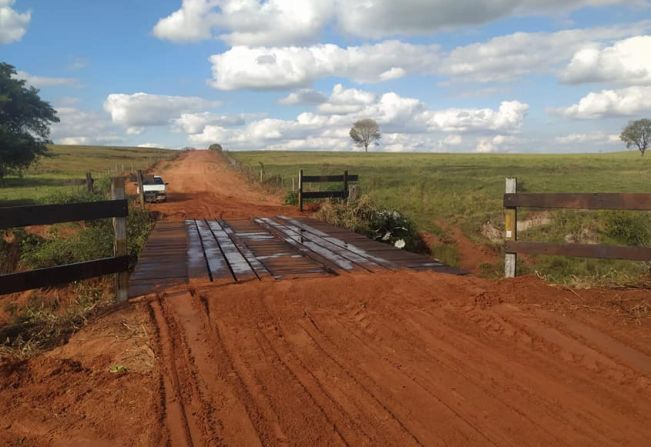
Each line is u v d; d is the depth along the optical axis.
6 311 10.43
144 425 3.43
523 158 70.75
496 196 26.62
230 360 4.44
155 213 19.09
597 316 5.30
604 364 4.21
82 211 5.62
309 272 7.48
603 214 18.77
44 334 5.43
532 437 3.19
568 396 3.72
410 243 16.97
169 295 6.25
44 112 46.22
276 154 107.06
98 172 53.28
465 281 6.63
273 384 3.98
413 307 5.75
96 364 4.51
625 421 3.37
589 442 3.12
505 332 5.00
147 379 4.12
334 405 3.63
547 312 5.44
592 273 14.01
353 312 5.69
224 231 12.73
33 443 3.32
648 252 6.04
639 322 5.12
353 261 8.36
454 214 23.34
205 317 5.52
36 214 5.26
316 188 30.00
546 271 15.41
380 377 4.09
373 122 140.00
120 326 5.30
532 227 19.97
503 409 3.54
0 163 39.56
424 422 3.38
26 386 4.15
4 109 43.34
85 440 3.30
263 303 5.96
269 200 27.53
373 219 16.17
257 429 3.33
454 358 4.44
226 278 7.09
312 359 4.46
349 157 86.31
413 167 51.12
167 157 84.75
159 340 4.89
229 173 50.44
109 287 9.87
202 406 3.64
